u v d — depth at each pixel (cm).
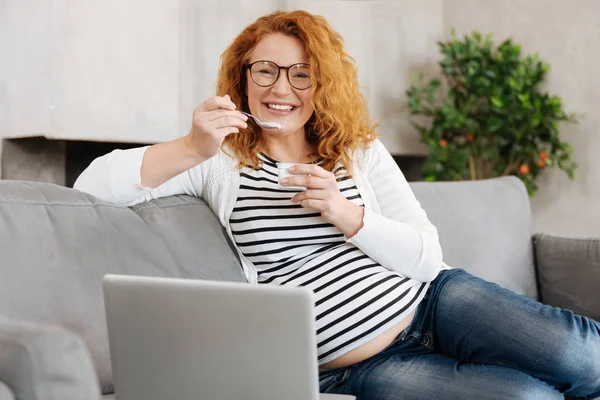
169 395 105
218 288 98
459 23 404
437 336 156
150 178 151
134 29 304
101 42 292
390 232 153
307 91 162
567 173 349
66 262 131
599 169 341
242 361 99
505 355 145
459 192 211
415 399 137
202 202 165
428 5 407
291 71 162
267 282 157
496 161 368
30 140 304
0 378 81
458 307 152
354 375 147
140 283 103
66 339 83
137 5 305
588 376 141
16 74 291
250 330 98
